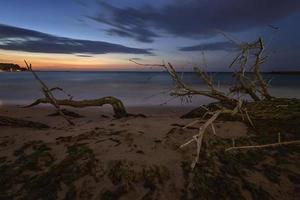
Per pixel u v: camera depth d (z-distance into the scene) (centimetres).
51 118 1039
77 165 441
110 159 449
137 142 526
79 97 2312
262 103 766
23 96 2295
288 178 442
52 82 5184
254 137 592
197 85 3856
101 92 2814
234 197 392
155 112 1334
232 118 728
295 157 506
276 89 3180
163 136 570
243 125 671
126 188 390
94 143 523
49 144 532
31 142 555
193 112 872
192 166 379
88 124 793
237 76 750
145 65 696
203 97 2127
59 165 445
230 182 420
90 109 1466
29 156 487
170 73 714
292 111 693
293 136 595
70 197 381
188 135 584
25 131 686
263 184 424
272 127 647
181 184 405
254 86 772
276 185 425
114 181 402
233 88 774
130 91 2928
